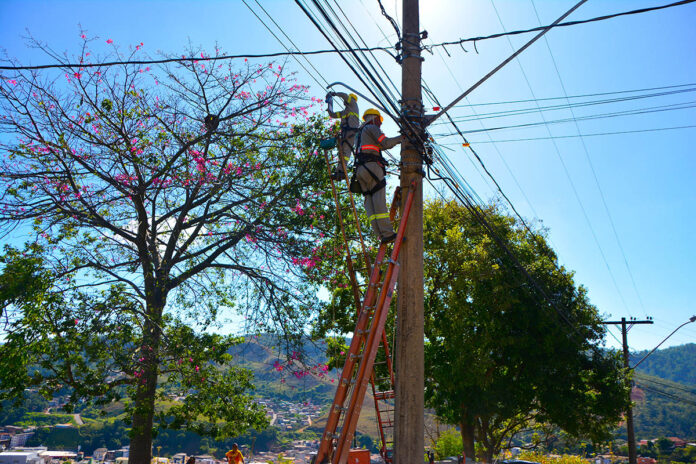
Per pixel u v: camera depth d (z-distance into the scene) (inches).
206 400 538.6
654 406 4168.3
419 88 266.2
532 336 800.3
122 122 509.7
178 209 572.7
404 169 248.7
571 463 1087.0
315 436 2886.3
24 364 456.8
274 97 567.5
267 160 567.5
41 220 464.1
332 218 555.8
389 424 251.1
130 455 525.3
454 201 874.8
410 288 227.5
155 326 512.7
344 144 242.4
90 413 2994.6
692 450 2504.9
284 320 561.6
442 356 810.8
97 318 459.5
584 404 831.7
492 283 755.4
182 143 539.5
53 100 470.9
